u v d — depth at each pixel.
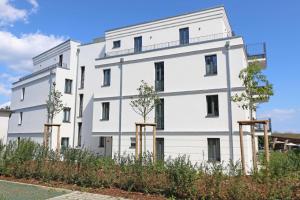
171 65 21.94
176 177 8.92
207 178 8.55
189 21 24.50
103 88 24.94
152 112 21.97
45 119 29.06
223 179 8.49
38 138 29.78
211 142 19.61
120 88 23.95
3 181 11.95
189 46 21.38
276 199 7.66
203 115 20.09
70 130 28.95
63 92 28.84
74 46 30.47
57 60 32.53
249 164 18.06
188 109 20.72
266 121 11.65
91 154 12.02
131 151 22.41
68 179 11.34
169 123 21.25
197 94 20.55
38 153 13.14
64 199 8.77
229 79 19.44
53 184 11.22
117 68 24.47
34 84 32.34
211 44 20.50
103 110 24.88
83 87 29.38
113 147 23.39
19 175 12.65
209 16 23.72
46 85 29.84
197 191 8.45
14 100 36.59
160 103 21.64
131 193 9.52
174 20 25.20
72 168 11.50
